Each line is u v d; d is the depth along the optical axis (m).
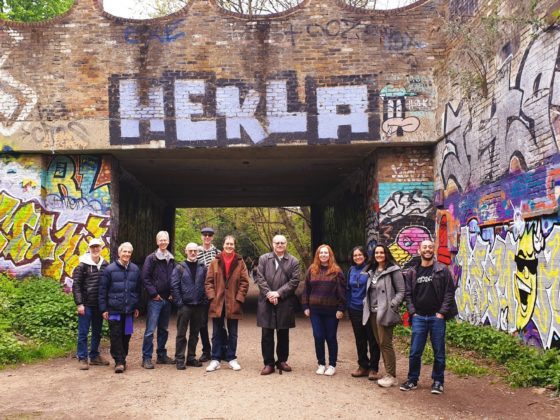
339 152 13.52
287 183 19.50
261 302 8.12
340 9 12.64
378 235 12.89
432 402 6.54
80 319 8.88
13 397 6.89
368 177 14.21
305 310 8.19
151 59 12.64
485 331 9.48
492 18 9.01
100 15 12.72
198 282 8.67
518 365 7.68
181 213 34.62
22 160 12.84
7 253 12.66
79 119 12.59
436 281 6.91
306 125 12.48
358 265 8.01
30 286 12.14
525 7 8.52
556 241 7.67
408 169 12.87
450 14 12.06
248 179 18.50
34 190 12.79
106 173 13.07
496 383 7.30
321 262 8.09
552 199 7.73
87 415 6.13
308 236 34.88
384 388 7.23
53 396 6.93
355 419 5.93
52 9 20.94
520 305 8.74
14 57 12.70
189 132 12.54
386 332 7.37
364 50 12.59
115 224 13.57
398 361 9.09
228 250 8.52
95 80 12.64
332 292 8.01
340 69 12.56
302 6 12.66
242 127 12.51
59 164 13.06
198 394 6.95
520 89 8.72
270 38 12.63
